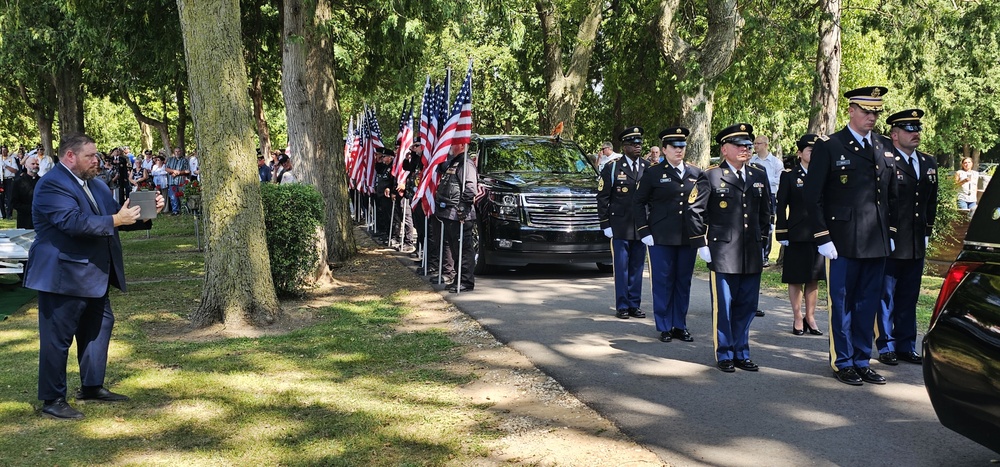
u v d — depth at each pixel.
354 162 22.36
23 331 8.40
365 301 10.10
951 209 11.73
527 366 6.86
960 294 4.00
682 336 7.83
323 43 13.41
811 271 7.91
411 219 15.79
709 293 10.55
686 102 18.61
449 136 10.69
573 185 11.95
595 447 4.94
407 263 13.55
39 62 27.19
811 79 13.72
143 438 5.18
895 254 6.77
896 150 6.98
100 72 28.41
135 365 6.96
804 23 13.92
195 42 8.12
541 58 30.56
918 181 6.93
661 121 27.72
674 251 7.78
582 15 22.42
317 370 6.81
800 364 6.91
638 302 9.05
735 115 19.27
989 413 3.79
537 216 11.59
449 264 11.16
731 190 6.65
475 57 28.92
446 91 10.79
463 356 7.26
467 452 4.88
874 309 6.34
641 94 26.72
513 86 33.81
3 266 10.41
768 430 5.19
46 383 5.56
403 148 14.90
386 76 19.53
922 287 11.17
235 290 8.43
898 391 6.06
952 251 12.12
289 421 5.49
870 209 6.22
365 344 7.72
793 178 7.89
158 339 8.00
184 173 24.45
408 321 8.89
